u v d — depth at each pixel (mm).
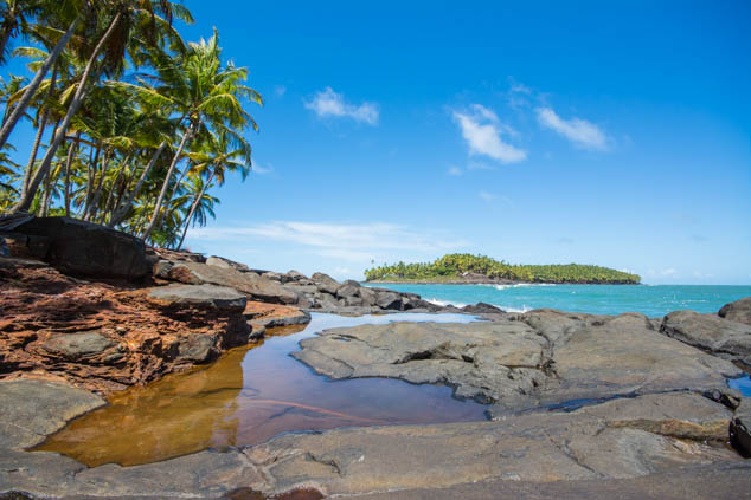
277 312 19094
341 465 4789
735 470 4434
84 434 5930
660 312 43844
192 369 10109
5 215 11531
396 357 11172
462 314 26031
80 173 41062
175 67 26359
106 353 8258
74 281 10320
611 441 5359
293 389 8750
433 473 4562
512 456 4938
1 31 19062
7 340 7523
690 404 6477
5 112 26172
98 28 21719
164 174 37531
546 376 9695
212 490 4312
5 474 4391
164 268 14844
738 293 89125
